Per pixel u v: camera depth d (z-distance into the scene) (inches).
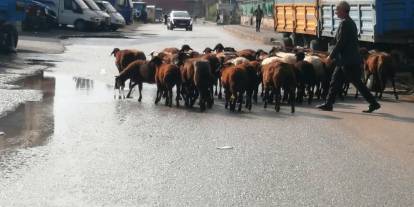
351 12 701.9
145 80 532.1
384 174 308.3
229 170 311.6
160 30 2197.3
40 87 590.2
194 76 493.0
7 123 417.4
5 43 896.3
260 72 539.8
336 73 503.5
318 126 435.8
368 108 524.1
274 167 319.0
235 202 260.8
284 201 263.1
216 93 588.7
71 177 293.0
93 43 1236.5
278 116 477.7
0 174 295.1
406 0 645.9
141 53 619.5
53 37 1314.0
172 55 577.0
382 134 409.1
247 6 2787.9
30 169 305.0
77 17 1621.6
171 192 273.3
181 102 543.2
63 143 362.6
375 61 586.6
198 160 330.6
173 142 373.7
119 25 1823.3
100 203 256.5
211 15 4498.0
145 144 366.3
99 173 301.1
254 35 1599.4
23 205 252.1
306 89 621.3
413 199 268.7
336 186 286.4
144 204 256.4
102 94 566.6
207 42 1429.6
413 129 427.8
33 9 1413.6
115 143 366.9
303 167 319.9
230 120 454.9
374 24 645.9
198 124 434.6
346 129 425.4
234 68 491.2
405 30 649.6
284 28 1028.5
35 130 397.1
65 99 527.5
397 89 653.9
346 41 489.4
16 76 663.8
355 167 321.4
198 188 279.7
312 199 266.5
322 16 829.8
